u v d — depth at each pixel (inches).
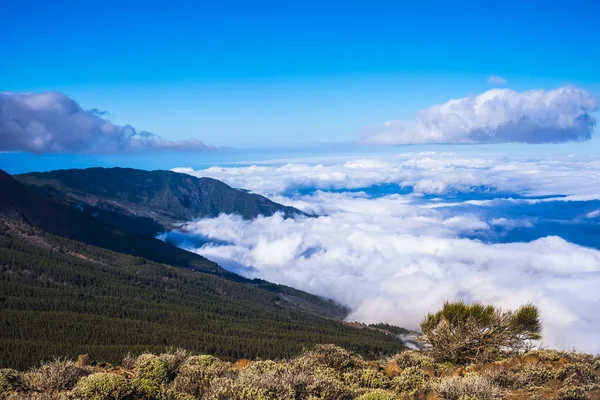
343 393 462.0
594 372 532.4
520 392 480.4
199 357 569.9
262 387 436.8
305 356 589.0
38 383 485.7
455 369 588.1
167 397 459.8
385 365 632.4
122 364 588.4
